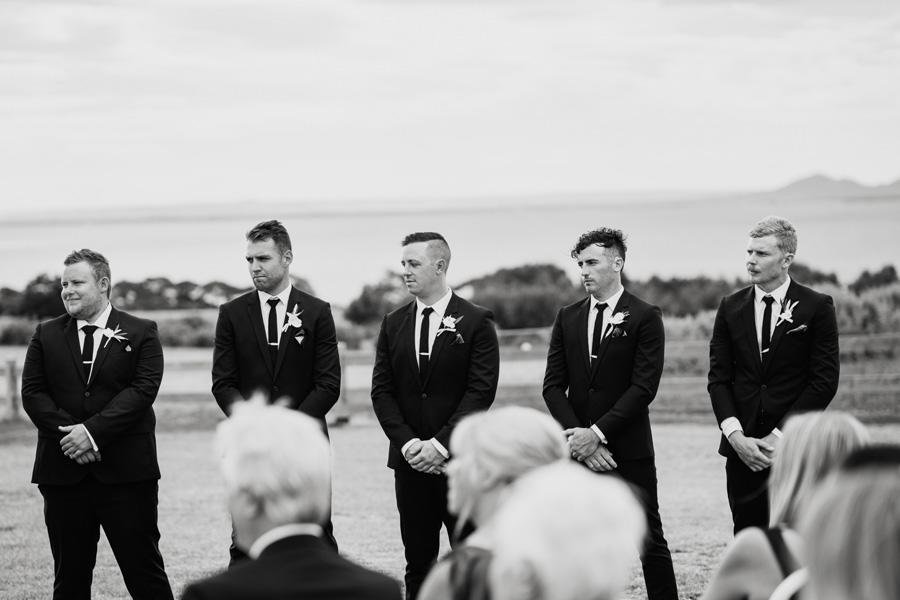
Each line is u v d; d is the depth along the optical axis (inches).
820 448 118.4
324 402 269.3
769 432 256.8
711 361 269.1
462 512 117.3
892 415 591.8
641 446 260.1
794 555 116.5
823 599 79.4
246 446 108.6
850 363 719.1
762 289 263.1
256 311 275.4
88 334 261.3
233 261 1845.5
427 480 261.3
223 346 274.5
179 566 324.8
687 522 367.6
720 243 1774.1
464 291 1218.6
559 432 117.9
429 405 265.6
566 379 274.1
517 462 113.6
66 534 253.6
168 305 1375.5
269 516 108.7
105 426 249.9
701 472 466.3
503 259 1857.8
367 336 1070.4
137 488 254.4
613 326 265.3
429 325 269.4
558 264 1414.9
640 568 307.9
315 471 109.3
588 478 89.6
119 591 295.7
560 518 85.8
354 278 1694.1
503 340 873.5
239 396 269.6
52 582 303.3
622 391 264.5
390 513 399.5
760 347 261.0
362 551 339.3
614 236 268.8
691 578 290.5
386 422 267.1
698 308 1152.2
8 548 346.9
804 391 255.8
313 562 107.9
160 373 262.1
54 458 253.6
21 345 1199.6
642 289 1203.2
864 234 1646.2
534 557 85.2
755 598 117.1
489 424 117.0
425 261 268.2
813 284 1025.5
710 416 644.7
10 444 593.9
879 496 79.0
